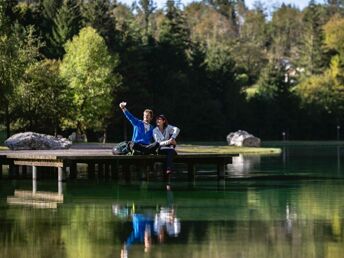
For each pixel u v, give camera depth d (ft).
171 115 315.58
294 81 422.82
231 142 216.33
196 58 347.77
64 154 86.02
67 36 278.67
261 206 60.18
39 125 199.93
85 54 223.51
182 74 327.67
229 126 342.85
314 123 358.64
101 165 97.86
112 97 231.09
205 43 472.85
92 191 74.64
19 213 56.49
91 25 300.40
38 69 192.13
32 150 112.06
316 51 428.15
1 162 93.61
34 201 65.31
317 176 94.94
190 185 81.00
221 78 348.18
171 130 84.23
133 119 84.12
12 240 43.88
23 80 184.96
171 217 53.52
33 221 51.85
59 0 299.38
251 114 349.00
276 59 515.50
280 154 172.04
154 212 56.59
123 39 307.78
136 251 40.47
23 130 205.05
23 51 188.14
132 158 82.64
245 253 39.91
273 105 350.64
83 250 40.78
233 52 476.95
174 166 122.42
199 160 89.76
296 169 110.32
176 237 44.75
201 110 326.44
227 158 90.07
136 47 302.66
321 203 62.18
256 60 483.92
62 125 227.20
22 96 185.16
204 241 43.32
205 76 346.13
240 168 113.39
